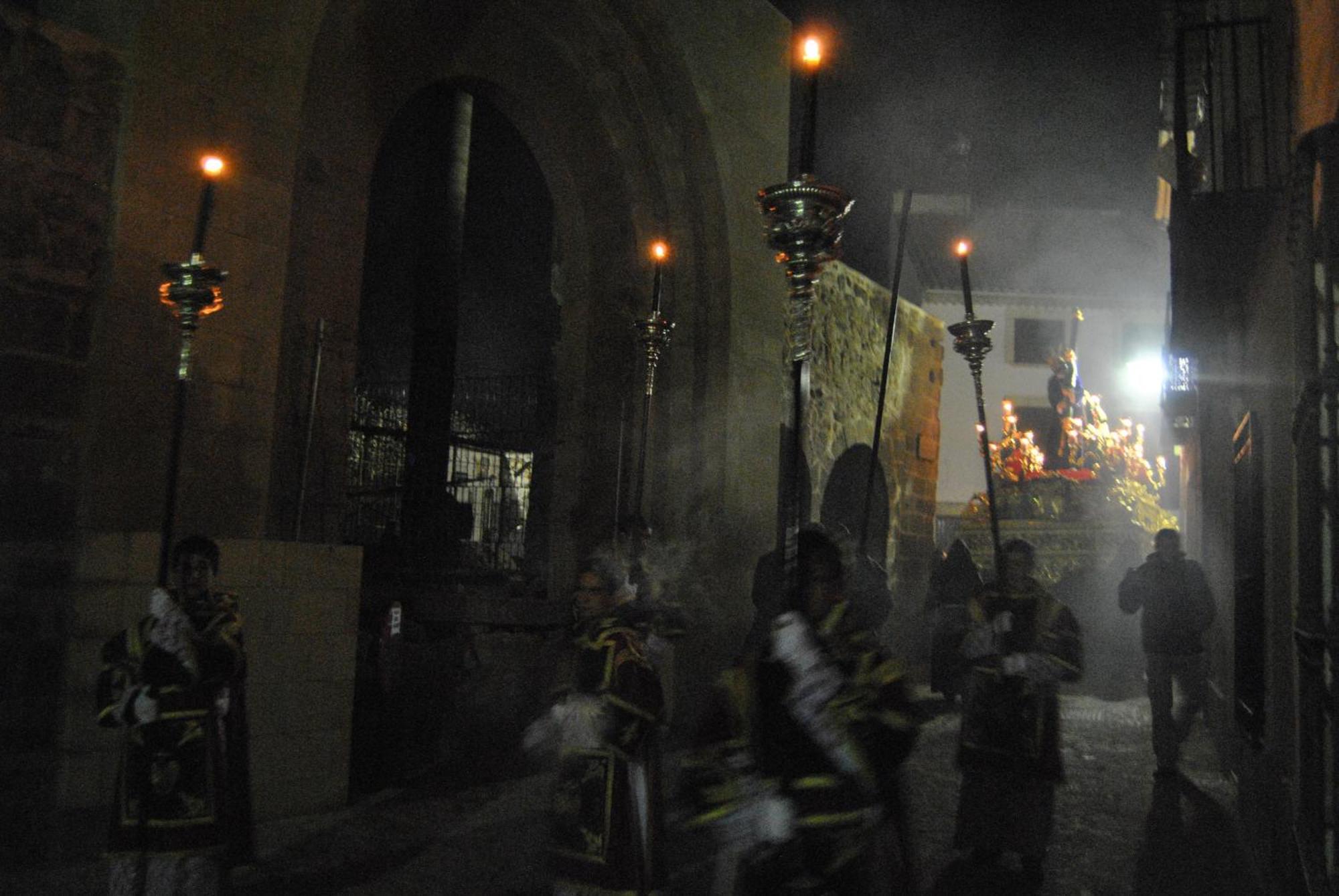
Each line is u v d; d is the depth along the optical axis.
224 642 4.59
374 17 8.45
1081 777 8.53
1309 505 4.69
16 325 5.82
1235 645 7.92
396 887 5.28
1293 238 4.88
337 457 8.16
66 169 6.07
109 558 5.89
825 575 3.07
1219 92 10.38
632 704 4.04
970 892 5.56
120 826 4.38
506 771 7.97
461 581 10.22
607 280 11.34
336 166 8.25
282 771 6.49
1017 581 6.11
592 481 11.05
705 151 11.22
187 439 6.50
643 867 4.04
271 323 7.05
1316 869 4.52
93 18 6.30
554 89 10.88
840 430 14.67
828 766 2.95
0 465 5.70
